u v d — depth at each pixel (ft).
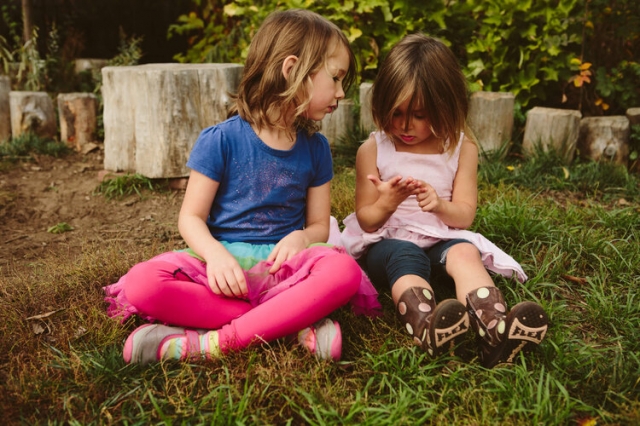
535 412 5.23
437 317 5.64
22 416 5.26
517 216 8.95
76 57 19.10
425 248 7.37
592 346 6.43
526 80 13.75
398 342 6.37
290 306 5.92
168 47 20.57
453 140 7.28
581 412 5.44
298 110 6.30
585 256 8.54
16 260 8.84
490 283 6.50
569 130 12.23
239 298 6.27
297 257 6.32
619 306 7.19
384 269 7.06
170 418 5.22
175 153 11.37
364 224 7.38
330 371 5.90
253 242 6.75
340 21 14.34
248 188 6.68
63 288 7.38
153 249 8.38
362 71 14.80
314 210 7.22
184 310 6.07
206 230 6.47
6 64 17.13
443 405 5.47
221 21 17.85
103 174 12.00
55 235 9.83
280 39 6.40
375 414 5.28
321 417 5.30
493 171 11.65
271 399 5.44
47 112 14.56
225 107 11.56
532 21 13.85
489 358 5.96
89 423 5.25
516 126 13.56
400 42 7.16
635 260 8.34
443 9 14.05
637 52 14.48
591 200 10.88
